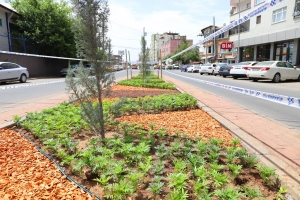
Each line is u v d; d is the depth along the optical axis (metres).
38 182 2.66
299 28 20.89
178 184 2.29
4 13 23.92
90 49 3.66
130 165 3.04
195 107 6.97
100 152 3.39
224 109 6.73
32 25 26.02
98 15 3.65
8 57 23.08
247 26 29.72
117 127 4.56
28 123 4.76
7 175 2.85
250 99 9.34
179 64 66.25
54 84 17.02
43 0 27.58
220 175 2.46
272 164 3.02
